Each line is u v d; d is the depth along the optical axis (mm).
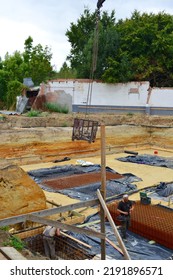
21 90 34188
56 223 6445
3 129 20516
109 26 35344
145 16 34000
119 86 30312
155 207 11539
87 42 34562
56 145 21031
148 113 29453
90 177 16141
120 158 21125
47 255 8664
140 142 26047
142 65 30781
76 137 11812
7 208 9633
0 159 10672
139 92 29828
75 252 8648
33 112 26703
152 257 8695
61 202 12617
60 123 24703
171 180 16359
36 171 16938
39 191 10383
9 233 7684
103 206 6859
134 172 18000
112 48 31344
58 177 16281
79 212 11609
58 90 31109
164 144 25734
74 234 9406
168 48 31000
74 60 38250
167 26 32250
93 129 11500
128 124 26766
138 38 31031
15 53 42781
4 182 9625
